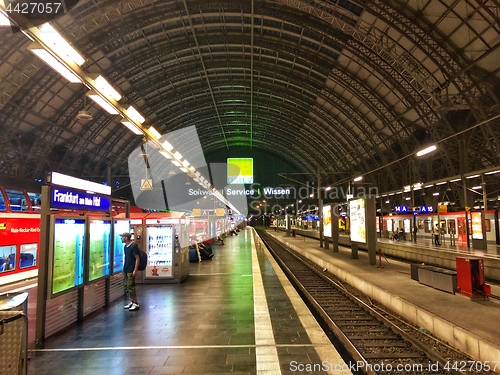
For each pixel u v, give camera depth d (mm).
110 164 46625
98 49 25031
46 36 8016
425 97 28094
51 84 27203
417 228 40688
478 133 29484
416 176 37188
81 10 21500
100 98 11477
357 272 14703
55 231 6445
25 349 3756
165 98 40094
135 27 25688
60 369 4969
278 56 33375
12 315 3791
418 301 8953
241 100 47656
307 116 48594
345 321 8852
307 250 26906
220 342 5996
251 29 28672
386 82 29594
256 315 7754
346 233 49531
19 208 15820
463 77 24094
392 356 6141
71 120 32906
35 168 32375
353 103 37125
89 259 7625
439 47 23203
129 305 8336
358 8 22703
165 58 32812
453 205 40375
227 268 16250
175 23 28359
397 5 21484
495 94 24000
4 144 27391
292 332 6512
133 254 8461
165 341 6074
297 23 26078
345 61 30625
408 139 35562
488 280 15422
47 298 6168
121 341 6105
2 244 14359
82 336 6402
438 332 7297
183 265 12578
